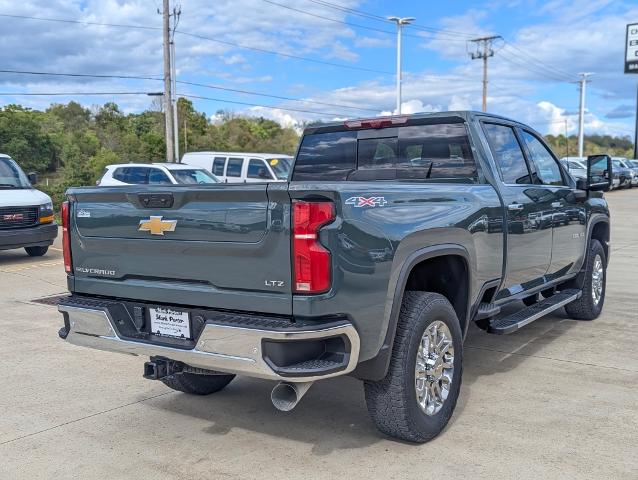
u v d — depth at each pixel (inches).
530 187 212.1
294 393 131.3
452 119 197.0
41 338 264.2
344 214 130.1
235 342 130.1
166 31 1259.2
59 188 2640.3
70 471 146.6
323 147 224.1
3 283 393.4
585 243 260.7
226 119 4163.4
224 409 183.2
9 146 3646.7
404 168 206.8
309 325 127.2
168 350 141.6
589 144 3686.0
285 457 150.8
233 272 135.3
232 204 133.7
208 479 141.1
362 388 196.9
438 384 159.9
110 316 153.3
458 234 163.2
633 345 239.8
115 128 4025.6
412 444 155.3
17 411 183.6
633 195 1248.2
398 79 1341.0
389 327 141.6
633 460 144.6
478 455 148.3
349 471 142.4
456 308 173.0
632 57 2007.9
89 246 160.1
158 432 167.6
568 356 226.5
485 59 2102.6
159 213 144.3
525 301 265.4
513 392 190.1
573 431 160.9
